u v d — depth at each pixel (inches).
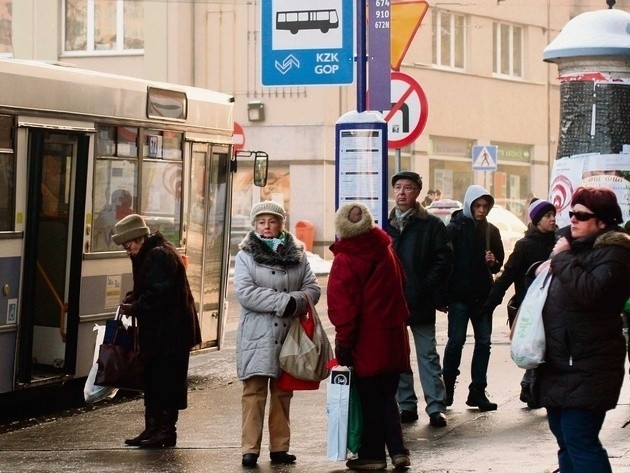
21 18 2940.5
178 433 891.4
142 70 2886.3
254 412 765.9
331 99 2851.9
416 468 735.1
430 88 3134.8
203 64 2896.2
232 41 2881.4
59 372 1023.6
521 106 3447.3
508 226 2701.8
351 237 713.6
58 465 767.7
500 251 1003.9
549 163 3563.0
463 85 3238.2
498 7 3339.1
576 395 569.6
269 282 765.9
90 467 760.3
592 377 569.0
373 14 1015.0
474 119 3277.6
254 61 2869.1
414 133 1114.7
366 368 716.7
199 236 1200.8
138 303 816.3
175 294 823.1
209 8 2888.8
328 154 2849.4
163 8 2864.2
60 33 2928.2
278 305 756.6
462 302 951.6
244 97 2878.9
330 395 724.0
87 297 1033.5
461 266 949.2
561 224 1064.8
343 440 722.8
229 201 1251.8
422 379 893.2
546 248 931.3
